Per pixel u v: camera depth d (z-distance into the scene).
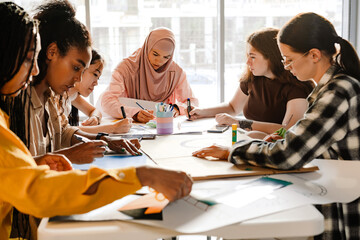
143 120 2.24
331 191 0.93
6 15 0.83
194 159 1.25
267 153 1.10
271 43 2.05
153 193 0.92
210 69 3.50
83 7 3.25
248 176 1.06
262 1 3.38
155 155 1.33
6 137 0.77
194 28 3.42
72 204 0.75
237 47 3.43
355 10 3.39
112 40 3.34
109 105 2.46
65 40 1.15
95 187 0.76
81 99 2.52
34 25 0.87
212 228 0.74
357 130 1.12
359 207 1.10
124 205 0.86
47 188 0.74
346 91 1.09
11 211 0.99
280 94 2.11
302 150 1.06
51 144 1.41
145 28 3.36
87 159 1.22
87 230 0.75
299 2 3.41
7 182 0.74
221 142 1.55
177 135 1.74
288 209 0.82
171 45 2.77
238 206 0.84
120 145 1.41
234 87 3.50
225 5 3.35
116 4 3.29
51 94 1.46
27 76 0.89
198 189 0.95
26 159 0.77
